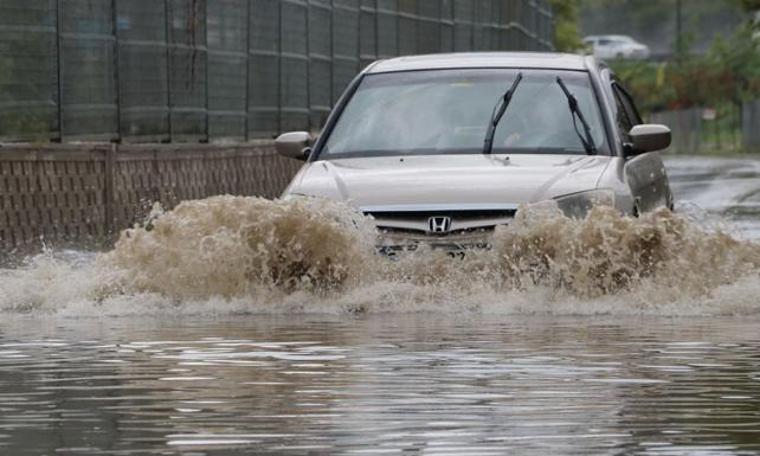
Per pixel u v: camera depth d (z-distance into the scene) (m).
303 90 59.00
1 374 16.66
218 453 12.04
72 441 12.57
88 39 42.94
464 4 76.88
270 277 24.39
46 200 40.81
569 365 17.12
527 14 93.56
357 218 24.77
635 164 28.14
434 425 13.27
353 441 12.52
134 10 45.66
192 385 15.66
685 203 32.44
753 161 122.50
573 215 25.25
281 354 18.22
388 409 14.08
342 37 62.69
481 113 28.27
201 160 49.91
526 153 27.52
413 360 17.61
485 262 24.50
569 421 13.45
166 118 47.72
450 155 27.47
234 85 52.97
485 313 23.39
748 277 24.05
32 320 22.77
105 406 14.35
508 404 14.38
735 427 13.14
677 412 13.90
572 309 23.38
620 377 16.14
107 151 43.53
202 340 19.80
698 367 16.91
